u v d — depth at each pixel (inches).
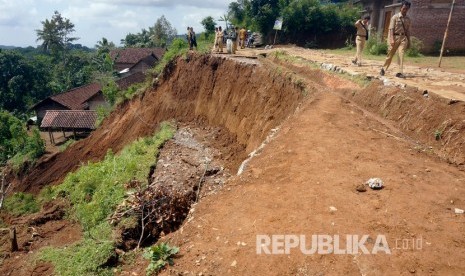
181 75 910.4
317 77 548.1
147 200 359.3
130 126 914.1
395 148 294.4
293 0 1243.2
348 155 275.4
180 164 542.9
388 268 166.7
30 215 488.7
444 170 256.8
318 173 251.6
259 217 217.3
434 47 841.5
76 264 275.1
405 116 354.6
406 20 444.5
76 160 903.1
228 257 191.2
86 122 1189.7
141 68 2053.4
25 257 335.6
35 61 2070.6
